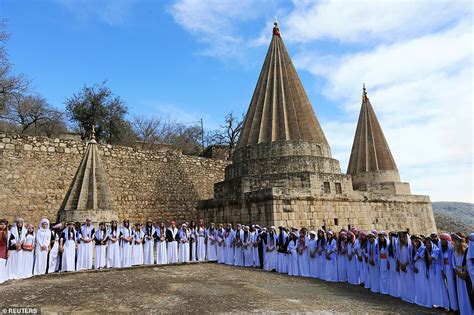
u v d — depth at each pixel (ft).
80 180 50.80
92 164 52.95
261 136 64.39
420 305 25.79
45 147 60.23
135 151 71.36
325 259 36.32
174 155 77.10
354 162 91.71
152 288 30.45
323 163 60.95
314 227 52.31
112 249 41.91
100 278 35.42
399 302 26.76
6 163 55.98
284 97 67.36
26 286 31.14
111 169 67.26
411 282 26.84
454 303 23.91
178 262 46.44
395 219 67.15
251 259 45.21
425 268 26.02
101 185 51.80
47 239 37.70
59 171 60.80
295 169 58.29
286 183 55.98
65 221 46.19
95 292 28.73
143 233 45.91
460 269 23.12
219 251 49.34
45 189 58.75
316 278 36.86
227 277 36.52
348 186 59.67
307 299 26.94
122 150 69.56
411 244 27.61
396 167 88.58
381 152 88.33
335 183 57.98
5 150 56.29
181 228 49.29
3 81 74.13
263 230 44.39
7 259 33.96
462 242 23.47
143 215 69.41
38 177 58.49
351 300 26.99
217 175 83.87
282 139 62.49
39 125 99.45
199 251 49.93
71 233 39.68
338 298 27.58
